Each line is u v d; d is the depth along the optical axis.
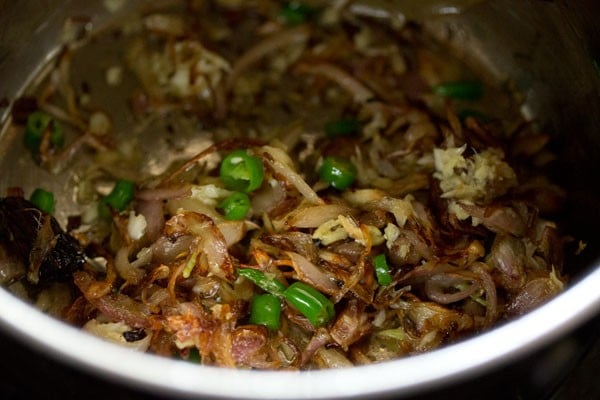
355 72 0.33
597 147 0.30
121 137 0.31
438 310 0.27
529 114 0.32
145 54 0.33
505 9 0.33
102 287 0.27
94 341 0.22
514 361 0.23
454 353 0.22
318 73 0.33
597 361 0.27
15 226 0.28
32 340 0.22
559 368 0.26
